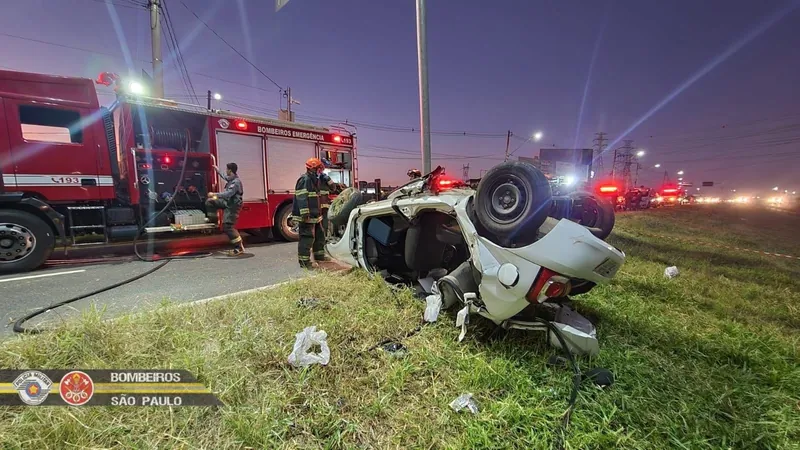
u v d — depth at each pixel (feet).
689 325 9.48
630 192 72.64
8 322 9.19
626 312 10.11
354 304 9.99
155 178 19.89
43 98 15.26
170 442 4.92
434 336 8.38
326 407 5.75
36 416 5.13
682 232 33.04
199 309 9.04
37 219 15.06
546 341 7.87
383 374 6.72
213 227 20.65
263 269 15.81
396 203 10.94
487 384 6.51
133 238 17.99
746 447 5.25
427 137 22.09
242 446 4.92
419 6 20.98
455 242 10.73
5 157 14.49
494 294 7.75
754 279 15.23
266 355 7.04
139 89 19.04
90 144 16.47
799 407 6.16
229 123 21.54
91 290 12.23
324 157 26.94
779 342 8.45
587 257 6.91
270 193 23.77
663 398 6.23
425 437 5.23
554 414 5.71
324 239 16.97
